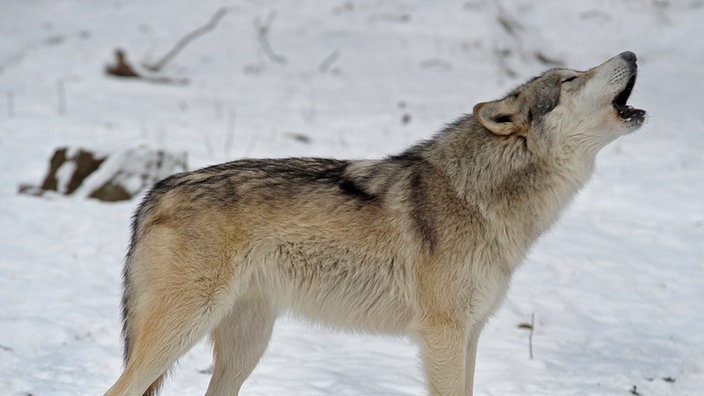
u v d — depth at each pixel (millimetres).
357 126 25047
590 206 19062
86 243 15984
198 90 29062
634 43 33969
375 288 9602
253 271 9469
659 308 13914
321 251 9492
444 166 9609
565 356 12047
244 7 38062
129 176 18594
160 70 31094
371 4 37844
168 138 22828
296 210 9406
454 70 31547
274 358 11828
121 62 29891
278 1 38594
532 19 35844
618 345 12469
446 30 35156
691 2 36594
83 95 27609
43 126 23828
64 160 19109
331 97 28453
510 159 9484
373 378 11203
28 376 10773
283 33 35344
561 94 9500
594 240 16969
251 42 34281
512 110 9609
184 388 10758
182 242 9211
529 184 9508
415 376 11336
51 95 27547
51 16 37031
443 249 9328
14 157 21172
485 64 32312
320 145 22891
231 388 10039
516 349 12211
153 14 37406
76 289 13891
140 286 9367
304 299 9727
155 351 9078
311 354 12039
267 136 23578
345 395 10578
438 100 28031
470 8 36656
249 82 30188
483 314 9617
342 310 9750
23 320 12453
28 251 15492
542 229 9766
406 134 24219
